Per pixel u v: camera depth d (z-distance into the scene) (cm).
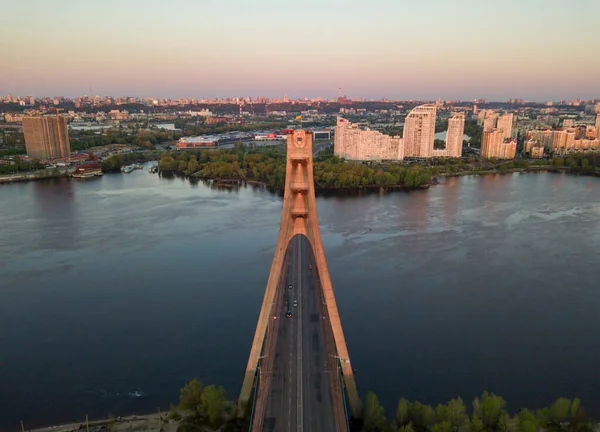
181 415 11112
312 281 14962
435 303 17175
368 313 16400
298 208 13538
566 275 19762
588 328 15450
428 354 13975
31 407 11912
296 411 9256
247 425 10550
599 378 12912
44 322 15900
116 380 12925
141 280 19238
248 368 11325
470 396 12194
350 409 10869
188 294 17925
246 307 16875
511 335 15025
